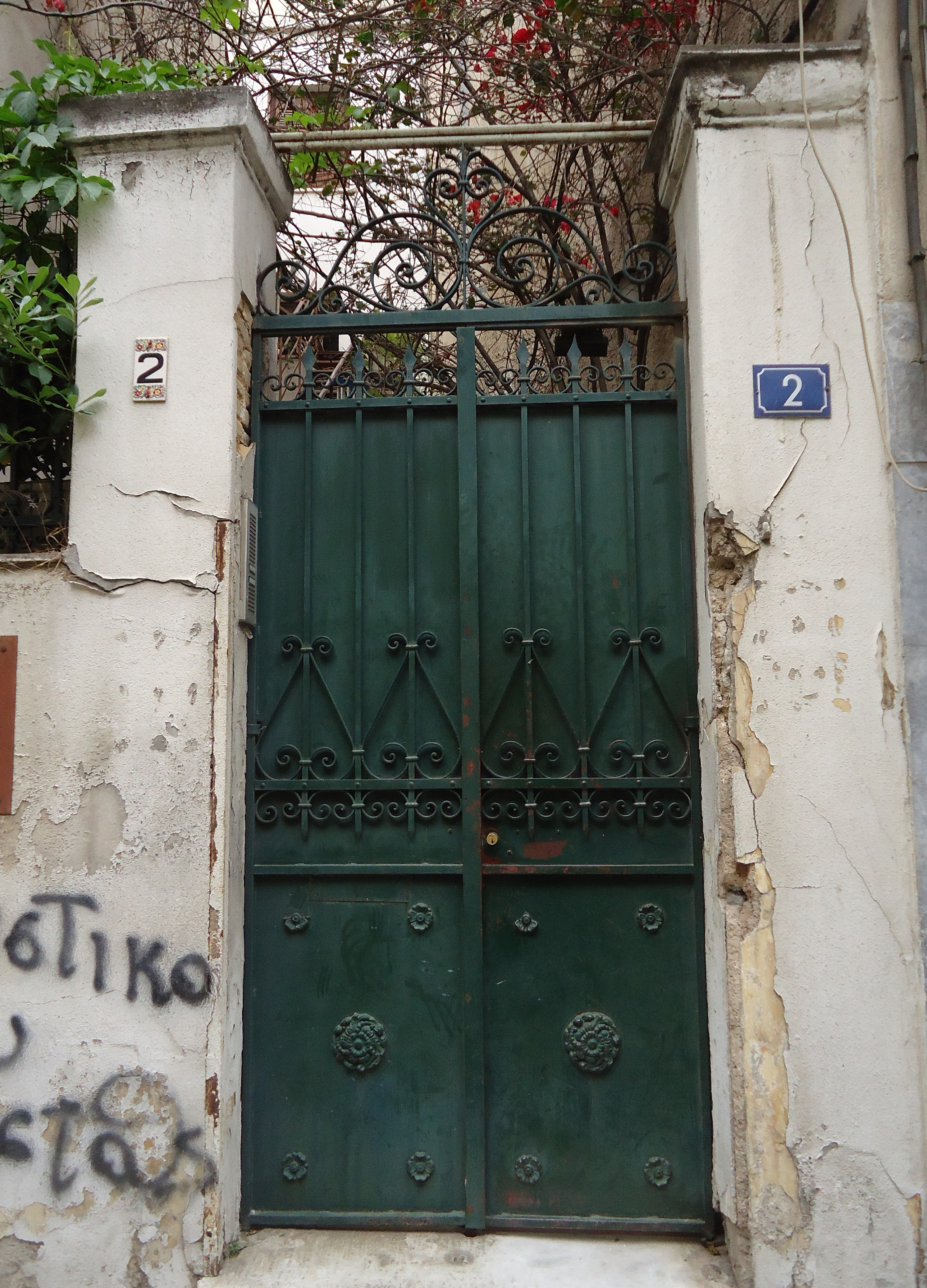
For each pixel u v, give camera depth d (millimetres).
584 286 4863
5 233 3027
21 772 2725
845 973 2500
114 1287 2541
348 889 2895
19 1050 2645
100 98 2854
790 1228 2432
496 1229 2752
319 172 4660
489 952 2854
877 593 2588
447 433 3047
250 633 2932
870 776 2543
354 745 2924
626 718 2904
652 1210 2744
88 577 2758
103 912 2672
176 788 2689
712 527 2643
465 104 4617
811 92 2701
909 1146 2441
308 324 3049
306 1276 2529
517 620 2963
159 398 2795
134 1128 2592
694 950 2809
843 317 2670
